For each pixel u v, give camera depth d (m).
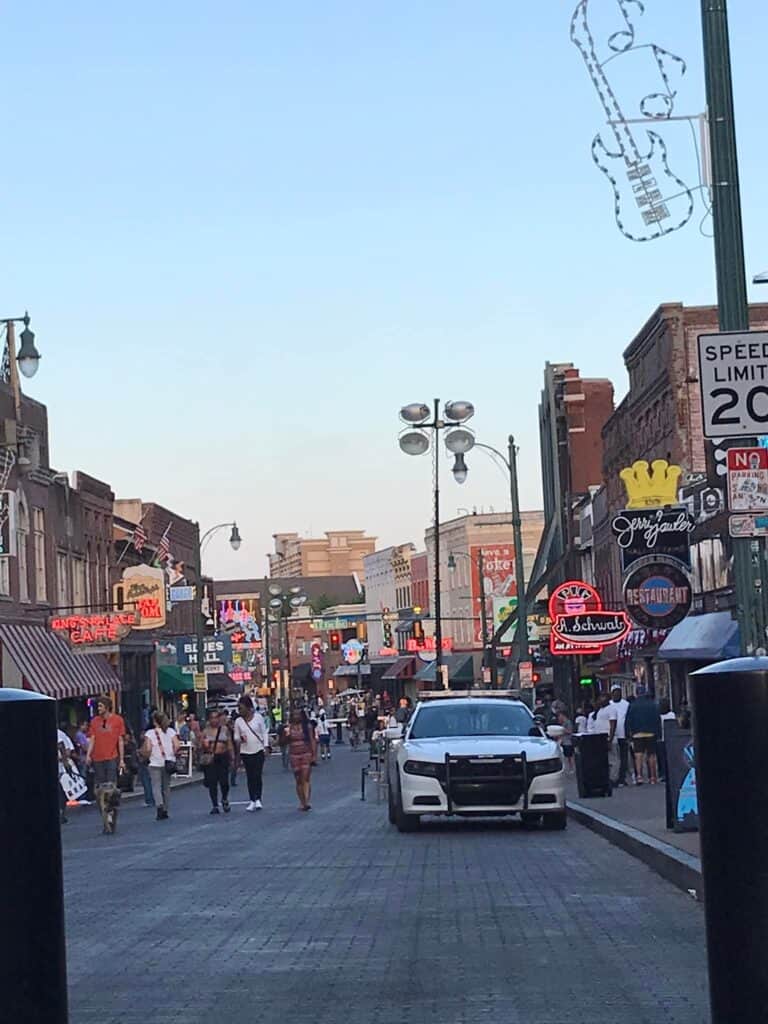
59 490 57.81
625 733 31.59
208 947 11.68
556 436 64.69
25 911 5.53
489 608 100.62
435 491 44.97
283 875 16.62
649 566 33.22
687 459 49.47
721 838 6.25
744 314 13.18
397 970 10.40
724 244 13.23
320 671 128.00
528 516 102.88
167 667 74.50
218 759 29.83
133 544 69.81
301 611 176.62
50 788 5.66
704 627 38.88
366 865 17.47
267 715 90.81
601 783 27.56
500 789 21.66
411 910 13.38
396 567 127.06
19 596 51.41
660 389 51.78
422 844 20.17
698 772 6.39
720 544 41.62
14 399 51.56
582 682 52.97
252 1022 8.82
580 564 72.50
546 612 69.62
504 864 17.30
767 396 12.37
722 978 6.25
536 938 11.64
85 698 56.81
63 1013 5.64
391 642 119.31
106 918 13.47
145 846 21.69
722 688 6.25
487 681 69.19
